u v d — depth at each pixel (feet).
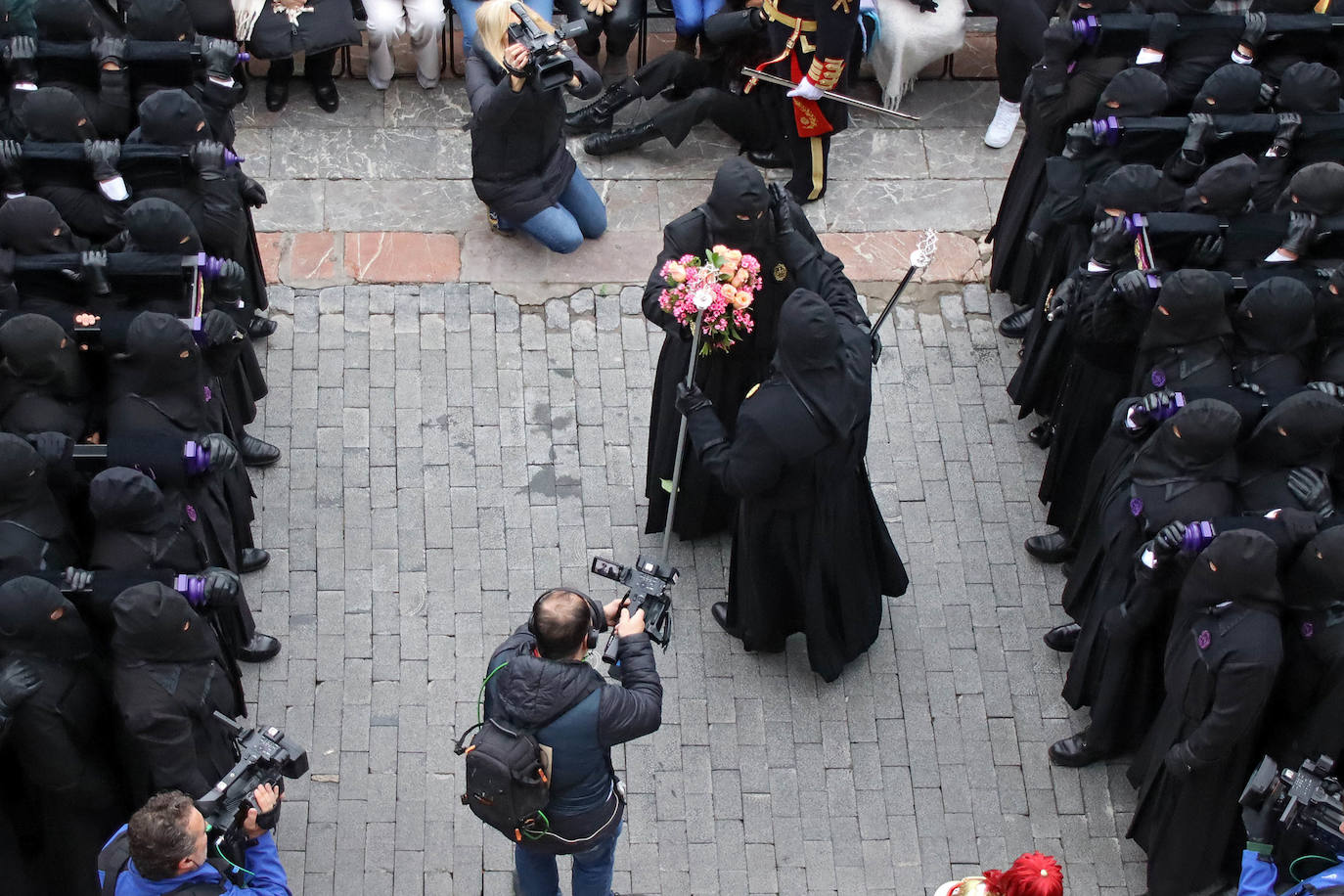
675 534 25.91
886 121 32.53
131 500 20.16
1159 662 22.40
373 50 31.50
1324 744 19.95
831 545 22.58
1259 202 26.00
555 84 26.71
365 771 23.35
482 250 29.73
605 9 32.04
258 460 26.48
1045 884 16.03
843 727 24.20
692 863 22.71
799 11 28.78
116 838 17.63
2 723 18.39
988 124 32.68
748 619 24.04
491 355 28.25
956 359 28.78
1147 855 22.53
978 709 24.50
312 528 25.94
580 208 29.50
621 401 27.76
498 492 26.50
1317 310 22.65
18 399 21.63
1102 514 22.91
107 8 30.01
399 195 30.63
